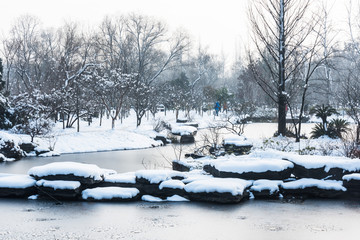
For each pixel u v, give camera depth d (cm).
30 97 2912
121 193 884
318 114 1902
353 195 890
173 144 2800
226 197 843
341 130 1800
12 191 916
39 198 905
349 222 686
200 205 830
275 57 1978
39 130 2523
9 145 1955
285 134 1866
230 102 6025
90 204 848
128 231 639
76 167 917
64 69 3675
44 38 5747
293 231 634
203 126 4288
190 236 610
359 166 924
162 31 5716
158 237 608
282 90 1848
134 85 3534
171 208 805
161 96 5328
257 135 2720
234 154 1370
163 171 941
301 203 840
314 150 1306
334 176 927
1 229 654
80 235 621
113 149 2392
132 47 5741
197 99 5838
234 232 631
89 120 3672
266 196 892
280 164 947
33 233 630
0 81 3059
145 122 4259
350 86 1889
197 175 1023
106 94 3291
